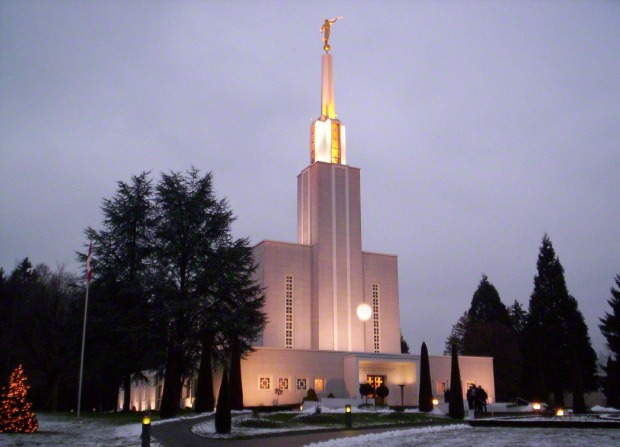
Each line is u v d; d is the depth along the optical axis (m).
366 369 56.19
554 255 72.19
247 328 48.62
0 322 74.12
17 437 27.59
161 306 48.59
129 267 51.56
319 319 58.75
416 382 56.34
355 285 61.16
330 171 62.81
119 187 54.84
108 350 48.62
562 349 68.31
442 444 20.84
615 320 65.75
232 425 31.00
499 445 19.91
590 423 26.36
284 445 23.12
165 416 36.97
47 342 63.94
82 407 83.81
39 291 69.19
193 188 52.75
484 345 78.12
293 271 60.34
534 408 44.97
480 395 42.66
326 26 70.44
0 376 64.06
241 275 51.25
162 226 50.97
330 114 66.94
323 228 61.03
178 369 47.56
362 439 23.53
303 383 52.72
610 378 64.12
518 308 99.44
